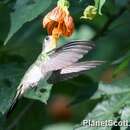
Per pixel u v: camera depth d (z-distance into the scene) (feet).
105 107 25.49
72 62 19.24
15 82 25.58
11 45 28.63
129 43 31.04
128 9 31.12
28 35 29.04
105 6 31.04
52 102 36.17
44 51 20.89
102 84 26.68
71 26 21.70
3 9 26.89
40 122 30.81
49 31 21.74
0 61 27.91
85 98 26.86
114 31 34.58
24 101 29.50
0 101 24.56
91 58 35.17
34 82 20.45
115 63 27.02
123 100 25.70
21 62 27.61
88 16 22.59
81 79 30.53
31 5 22.70
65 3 21.91
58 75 20.67
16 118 29.04
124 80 26.53
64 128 36.86
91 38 32.71
